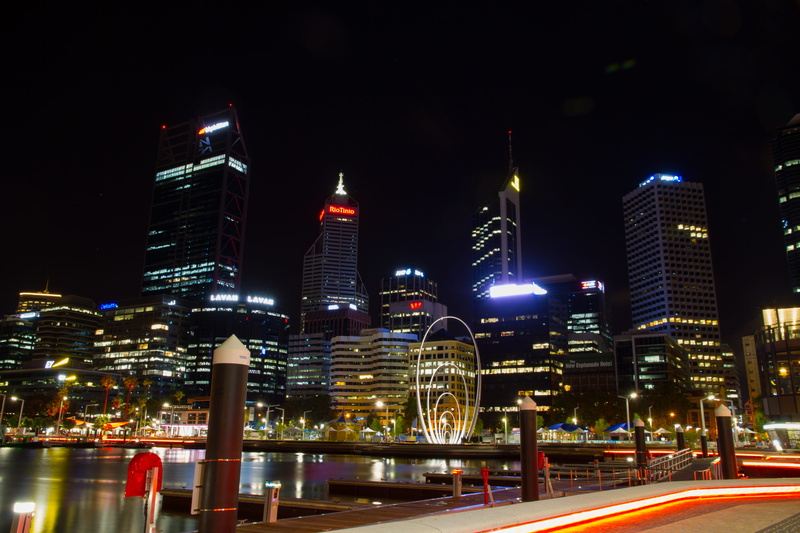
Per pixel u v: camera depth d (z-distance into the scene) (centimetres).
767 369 10881
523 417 2089
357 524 2423
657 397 18400
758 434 17275
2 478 7156
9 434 18100
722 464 3428
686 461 5731
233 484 1015
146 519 1180
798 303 12569
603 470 6650
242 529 2256
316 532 2194
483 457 12812
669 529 1677
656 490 2206
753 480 2662
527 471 2039
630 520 1842
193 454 14200
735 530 1675
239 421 1041
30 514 983
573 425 14475
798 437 10081
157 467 1216
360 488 5428
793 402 10194
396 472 8488
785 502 2400
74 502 5047
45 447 16100
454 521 1273
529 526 1503
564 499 1770
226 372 1048
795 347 10338
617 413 18400
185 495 4712
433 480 6103
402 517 2672
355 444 15175
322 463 11044
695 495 2419
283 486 6425
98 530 3841
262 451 17338
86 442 17050
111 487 6212
